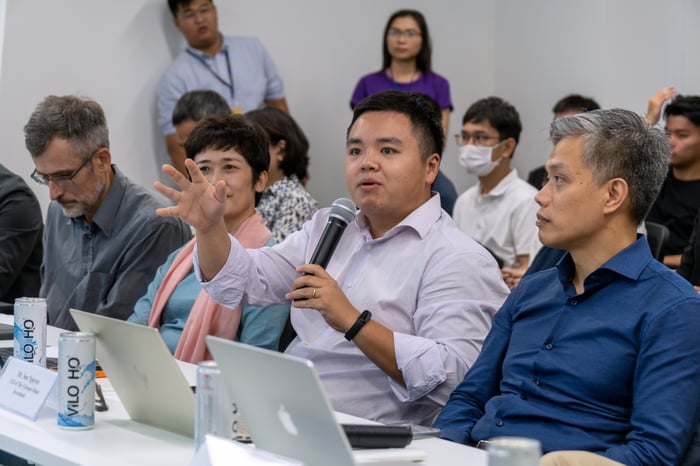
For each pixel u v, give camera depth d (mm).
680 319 2000
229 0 6414
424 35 6559
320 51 6793
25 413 2031
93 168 3520
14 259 4328
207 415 1677
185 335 3045
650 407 1964
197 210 2516
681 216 5289
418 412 2586
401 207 2645
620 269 2102
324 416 1436
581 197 2127
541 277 2344
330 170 6910
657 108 5262
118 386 2023
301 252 2840
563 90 6785
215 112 5215
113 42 6008
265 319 2977
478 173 5469
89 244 3660
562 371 2129
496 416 2207
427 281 2590
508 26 7270
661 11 6375
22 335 2342
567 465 1769
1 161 5684
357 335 2445
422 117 2641
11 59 5680
